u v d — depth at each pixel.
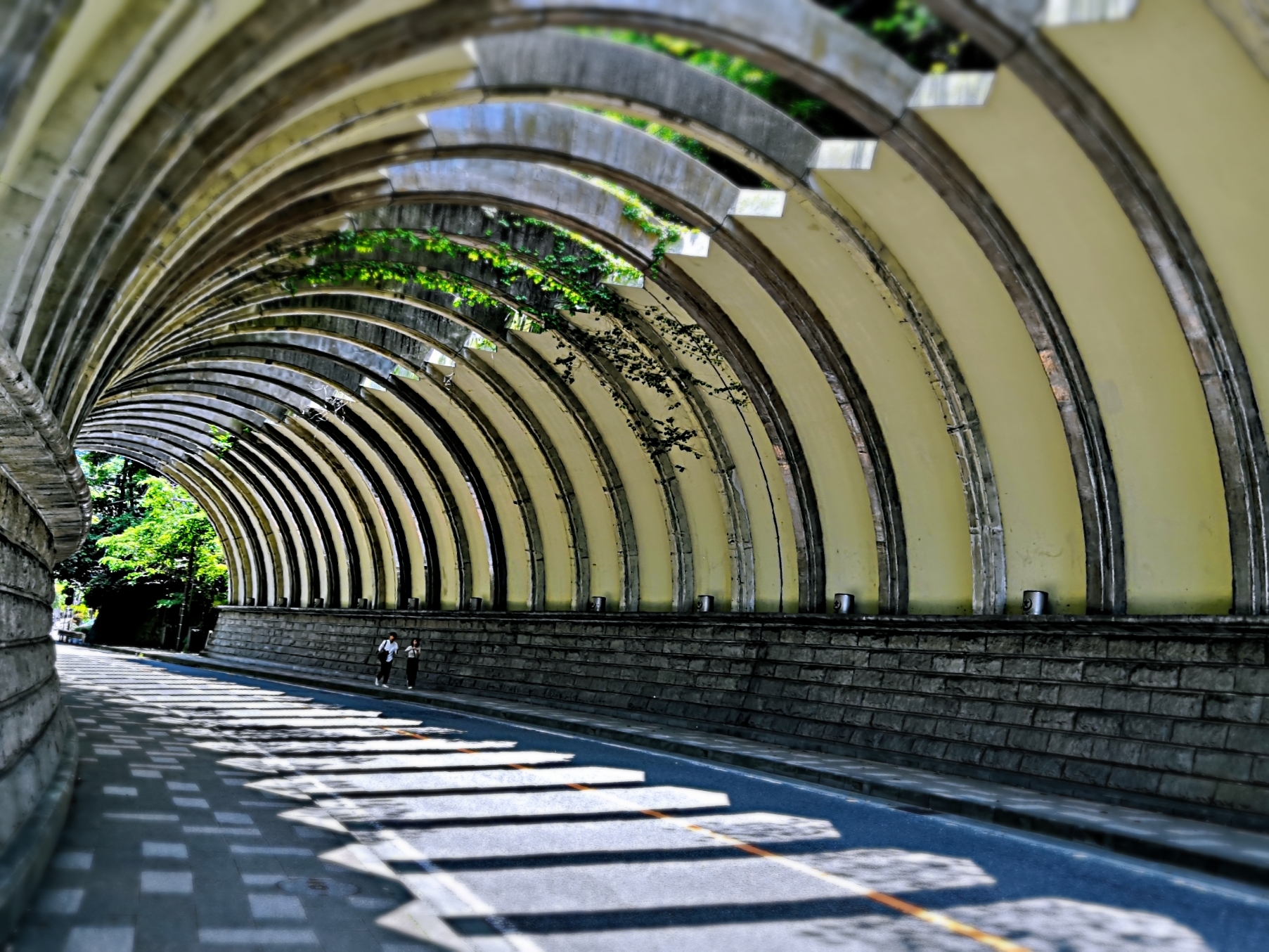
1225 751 11.58
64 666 36.81
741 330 18.62
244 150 9.29
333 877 7.97
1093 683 13.44
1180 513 13.27
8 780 7.50
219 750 15.45
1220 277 11.73
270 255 17.22
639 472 23.97
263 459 41.81
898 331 16.25
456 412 28.67
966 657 15.48
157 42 6.06
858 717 17.11
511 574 30.02
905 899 8.09
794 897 8.07
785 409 19.05
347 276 19.58
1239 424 11.91
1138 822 11.02
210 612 58.72
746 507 21.17
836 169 13.96
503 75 11.84
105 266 9.12
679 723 21.16
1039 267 13.46
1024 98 11.70
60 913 6.42
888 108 12.15
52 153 6.20
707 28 10.98
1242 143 10.62
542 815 11.34
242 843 8.90
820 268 16.30
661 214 17.44
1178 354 12.84
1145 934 7.20
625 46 12.65
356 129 11.44
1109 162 11.23
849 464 18.55
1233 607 12.02
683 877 8.65
